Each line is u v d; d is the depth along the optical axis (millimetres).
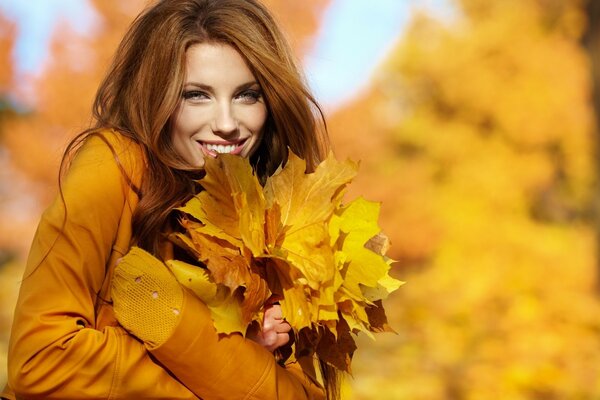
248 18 3793
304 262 3488
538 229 26953
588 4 15625
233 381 3467
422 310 14375
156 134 3660
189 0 3764
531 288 16750
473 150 27656
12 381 3400
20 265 18266
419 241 21719
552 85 27609
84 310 3445
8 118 17031
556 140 28109
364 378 10008
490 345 11398
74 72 15297
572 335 11797
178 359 3416
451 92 27578
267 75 3797
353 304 3580
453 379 9922
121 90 3807
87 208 3473
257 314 3523
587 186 28562
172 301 3422
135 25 3869
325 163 3631
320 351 3828
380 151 21250
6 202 16922
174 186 3672
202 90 3723
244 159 3502
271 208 3508
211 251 3436
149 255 3471
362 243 3580
